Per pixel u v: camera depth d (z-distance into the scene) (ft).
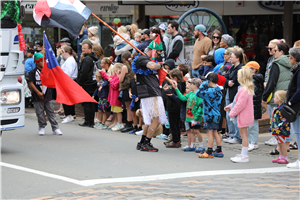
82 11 40.88
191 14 64.90
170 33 52.13
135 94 46.88
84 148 39.65
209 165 33.27
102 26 81.56
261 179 28.30
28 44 63.31
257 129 40.14
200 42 51.37
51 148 39.42
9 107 34.78
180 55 55.42
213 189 25.17
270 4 79.15
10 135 46.09
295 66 32.01
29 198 24.50
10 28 34.60
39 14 40.34
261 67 81.82
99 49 53.98
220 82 35.96
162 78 38.68
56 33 86.38
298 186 25.93
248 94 34.30
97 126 52.24
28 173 30.19
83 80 52.75
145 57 37.78
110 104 49.93
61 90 43.24
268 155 37.68
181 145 41.93
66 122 56.29
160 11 78.59
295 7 78.38
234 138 43.06
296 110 31.81
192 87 38.22
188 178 28.84
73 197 23.99
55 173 30.32
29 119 58.34
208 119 35.94
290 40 77.77
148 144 38.99
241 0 78.89
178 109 40.01
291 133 39.06
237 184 26.63
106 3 80.53
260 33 81.20
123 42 54.75
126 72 47.52
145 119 38.32
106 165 32.94
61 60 60.18
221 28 66.44
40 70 45.73
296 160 35.22
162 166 32.76
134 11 79.77
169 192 24.45
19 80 37.37
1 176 29.27
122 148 39.96
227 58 43.45
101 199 23.25
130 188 25.75
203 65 47.70
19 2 34.91
